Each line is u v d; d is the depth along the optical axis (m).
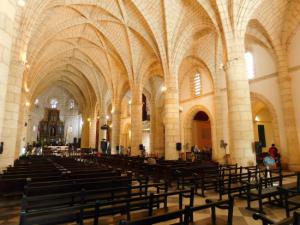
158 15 16.66
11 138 11.52
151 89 29.62
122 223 2.32
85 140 41.22
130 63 21.83
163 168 10.58
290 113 14.73
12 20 4.61
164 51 17.48
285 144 15.07
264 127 22.52
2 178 6.68
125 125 36.84
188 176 9.66
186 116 24.53
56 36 20.73
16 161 14.38
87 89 38.38
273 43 15.76
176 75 17.33
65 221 4.02
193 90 24.03
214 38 18.97
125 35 20.39
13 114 11.76
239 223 5.26
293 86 14.97
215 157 20.20
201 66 22.22
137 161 13.98
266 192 6.29
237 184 8.67
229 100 11.82
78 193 4.42
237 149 11.12
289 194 6.95
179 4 15.92
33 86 27.92
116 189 4.95
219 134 19.69
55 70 32.53
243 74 11.71
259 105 21.58
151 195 4.16
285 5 14.67
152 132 28.91
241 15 12.18
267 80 16.55
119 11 17.77
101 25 20.11
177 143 16.53
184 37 17.42
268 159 11.82
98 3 16.97
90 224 4.22
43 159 17.19
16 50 12.30
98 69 28.31
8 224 5.01
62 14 18.03
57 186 5.32
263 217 3.29
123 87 26.97
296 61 14.93
